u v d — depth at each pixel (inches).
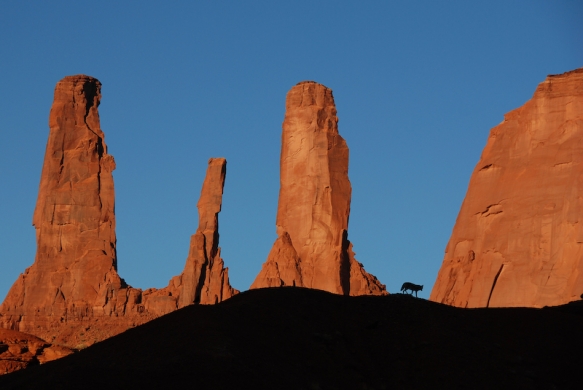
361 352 6392.7
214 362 5851.4
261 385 5767.7
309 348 6299.2
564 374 6387.8
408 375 6269.7
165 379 5733.3
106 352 6156.5
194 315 6353.3
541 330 6742.1
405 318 6717.5
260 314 6476.4
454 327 6697.8
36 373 6156.5
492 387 6205.7
